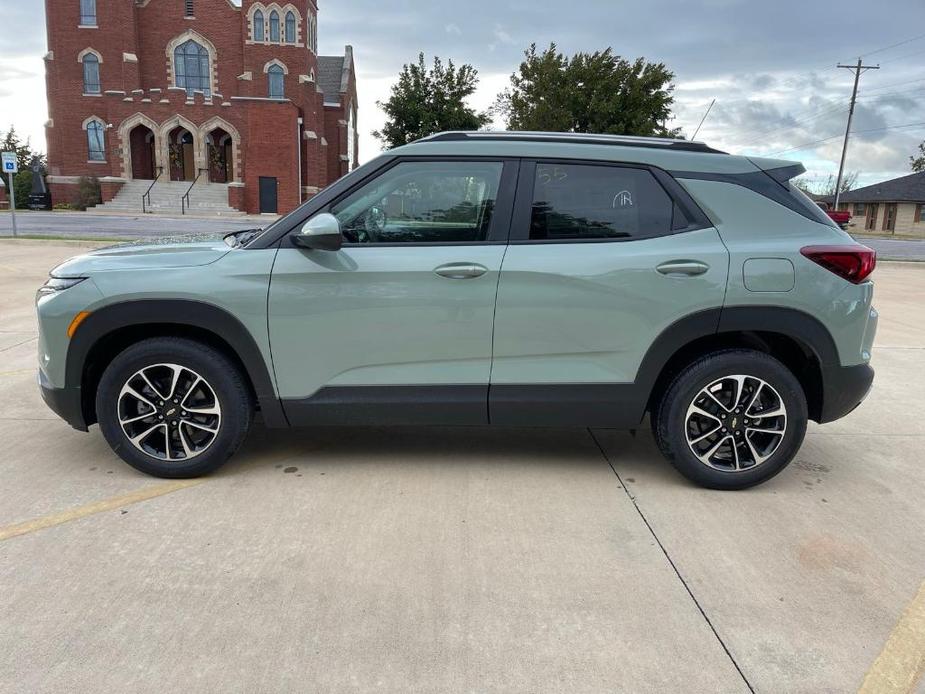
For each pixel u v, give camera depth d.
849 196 66.44
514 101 26.97
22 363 6.25
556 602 2.78
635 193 3.73
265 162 39.88
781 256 3.63
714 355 3.71
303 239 3.53
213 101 40.25
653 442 4.62
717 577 2.99
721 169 3.74
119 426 3.73
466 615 2.69
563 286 3.63
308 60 43.81
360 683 2.32
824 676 2.41
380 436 4.62
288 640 2.52
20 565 2.95
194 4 43.19
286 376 3.71
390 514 3.48
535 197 3.71
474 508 3.57
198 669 2.36
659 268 3.62
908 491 3.93
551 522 3.44
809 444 4.70
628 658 2.47
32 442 4.35
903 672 2.44
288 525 3.35
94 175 43.09
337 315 3.64
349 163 54.00
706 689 2.33
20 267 13.02
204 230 24.44
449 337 3.67
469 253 3.64
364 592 2.82
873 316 3.84
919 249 32.47
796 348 3.89
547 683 2.34
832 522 3.52
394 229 3.71
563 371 3.73
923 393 5.98
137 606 2.69
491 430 4.79
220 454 3.78
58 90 42.31
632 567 3.05
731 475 3.81
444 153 3.71
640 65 25.53
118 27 41.81
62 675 2.31
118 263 3.70
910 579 3.01
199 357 3.66
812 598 2.85
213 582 2.86
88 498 3.59
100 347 3.77
